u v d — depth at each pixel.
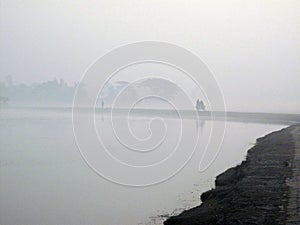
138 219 12.70
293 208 10.46
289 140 24.08
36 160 23.50
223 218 10.61
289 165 16.61
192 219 11.69
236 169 18.86
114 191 16.77
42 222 13.19
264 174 15.24
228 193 13.64
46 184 18.22
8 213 14.10
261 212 10.35
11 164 22.59
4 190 17.27
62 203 15.22
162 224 12.08
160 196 15.59
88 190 17.08
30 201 15.62
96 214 13.63
